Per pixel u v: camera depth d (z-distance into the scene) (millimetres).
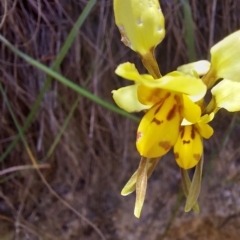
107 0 200
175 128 94
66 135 227
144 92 94
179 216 231
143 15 93
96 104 221
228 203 230
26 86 215
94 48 207
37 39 205
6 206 237
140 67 213
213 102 99
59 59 173
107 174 236
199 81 83
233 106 97
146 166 98
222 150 234
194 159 98
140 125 96
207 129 97
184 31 204
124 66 80
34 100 217
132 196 238
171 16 203
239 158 234
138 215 95
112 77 216
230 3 206
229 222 230
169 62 214
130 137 233
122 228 235
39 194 240
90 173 236
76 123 226
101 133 229
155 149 94
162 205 235
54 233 236
